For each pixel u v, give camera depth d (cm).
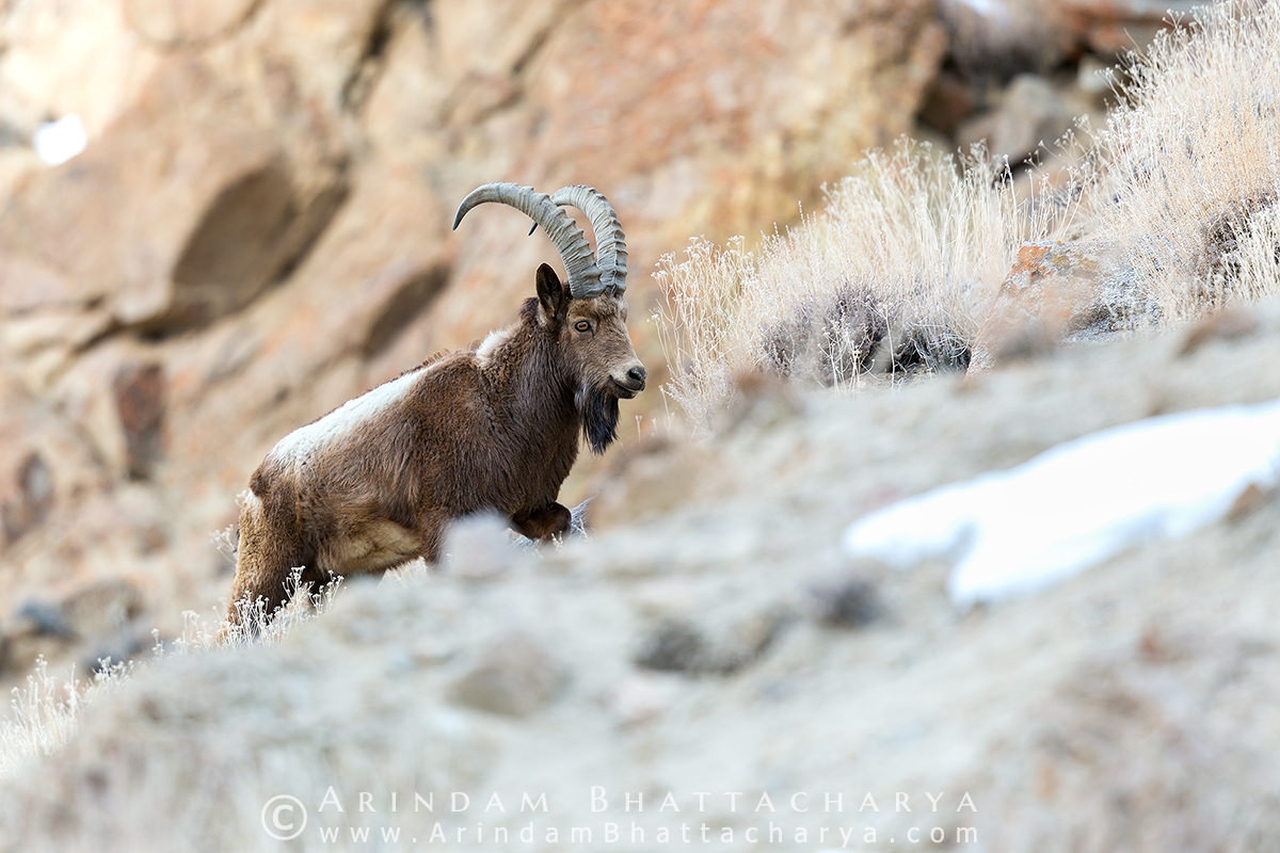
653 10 8712
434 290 8650
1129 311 2795
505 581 1561
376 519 2916
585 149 8400
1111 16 8012
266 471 3003
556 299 2877
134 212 9406
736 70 8275
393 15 9475
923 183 3994
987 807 1092
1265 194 2867
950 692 1227
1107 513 1374
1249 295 2580
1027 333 1950
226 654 1451
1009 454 1596
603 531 1772
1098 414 1627
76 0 10769
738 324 3362
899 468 1628
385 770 1258
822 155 7900
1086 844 1051
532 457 2886
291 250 9319
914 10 7988
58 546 8700
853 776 1164
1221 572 1260
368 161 9344
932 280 3272
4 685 7731
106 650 6969
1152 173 3150
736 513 1627
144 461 8944
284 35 9656
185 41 9975
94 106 10588
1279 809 1022
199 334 9294
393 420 2884
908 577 1416
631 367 2833
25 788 1317
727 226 7869
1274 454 1370
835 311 3238
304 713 1333
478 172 8969
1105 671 1153
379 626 1471
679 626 1404
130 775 1274
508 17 9162
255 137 9312
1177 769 1059
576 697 1351
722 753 1237
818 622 1382
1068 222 3631
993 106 8006
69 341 9344
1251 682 1116
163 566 8425
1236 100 3244
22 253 9669
